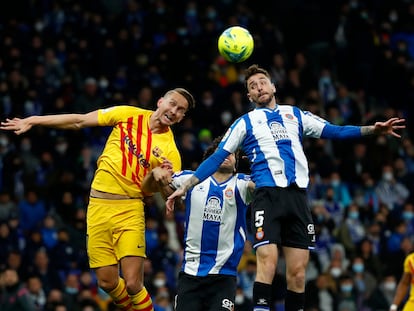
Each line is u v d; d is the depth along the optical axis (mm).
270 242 23266
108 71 54875
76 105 51188
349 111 59188
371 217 51781
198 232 26109
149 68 56250
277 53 58594
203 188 26203
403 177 55062
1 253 42656
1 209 45250
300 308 23594
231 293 26016
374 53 62625
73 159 48688
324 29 63188
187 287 26188
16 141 48875
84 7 58438
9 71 52531
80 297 41781
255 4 64000
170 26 59312
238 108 54094
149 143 25312
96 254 25281
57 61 54156
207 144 50844
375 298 46875
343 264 48062
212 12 61125
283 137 23781
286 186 23531
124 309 25906
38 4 57656
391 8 68562
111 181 25141
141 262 25172
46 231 44875
